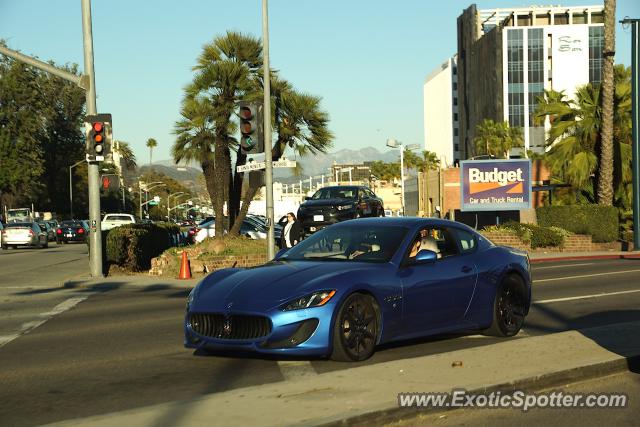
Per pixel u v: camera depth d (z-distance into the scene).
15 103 85.69
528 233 32.66
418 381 7.06
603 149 35.12
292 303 7.80
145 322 12.48
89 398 7.15
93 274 21.80
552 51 115.19
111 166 109.06
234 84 24.69
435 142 167.00
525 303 10.33
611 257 29.88
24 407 6.85
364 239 9.19
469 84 133.75
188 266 21.23
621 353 8.25
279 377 7.81
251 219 33.56
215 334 8.02
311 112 25.69
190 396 7.15
